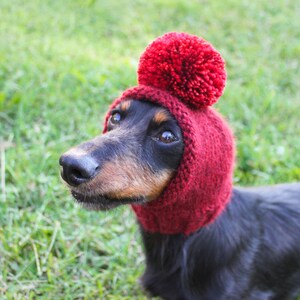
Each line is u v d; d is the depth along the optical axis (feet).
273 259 1.99
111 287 2.12
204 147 1.49
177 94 1.50
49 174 2.52
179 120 1.47
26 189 2.41
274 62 3.88
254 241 1.91
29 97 2.95
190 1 4.77
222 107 3.10
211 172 1.54
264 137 2.96
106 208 1.50
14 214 2.31
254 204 1.98
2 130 2.77
